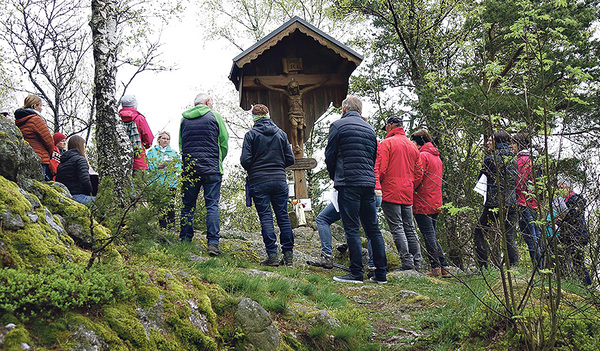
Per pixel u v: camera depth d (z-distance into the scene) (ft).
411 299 16.25
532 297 13.09
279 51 34.88
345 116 19.53
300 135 33.99
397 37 57.06
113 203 11.75
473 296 14.34
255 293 13.08
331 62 35.22
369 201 19.31
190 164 18.02
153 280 10.78
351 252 19.27
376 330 14.37
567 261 12.50
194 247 19.01
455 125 12.80
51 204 11.94
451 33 49.88
